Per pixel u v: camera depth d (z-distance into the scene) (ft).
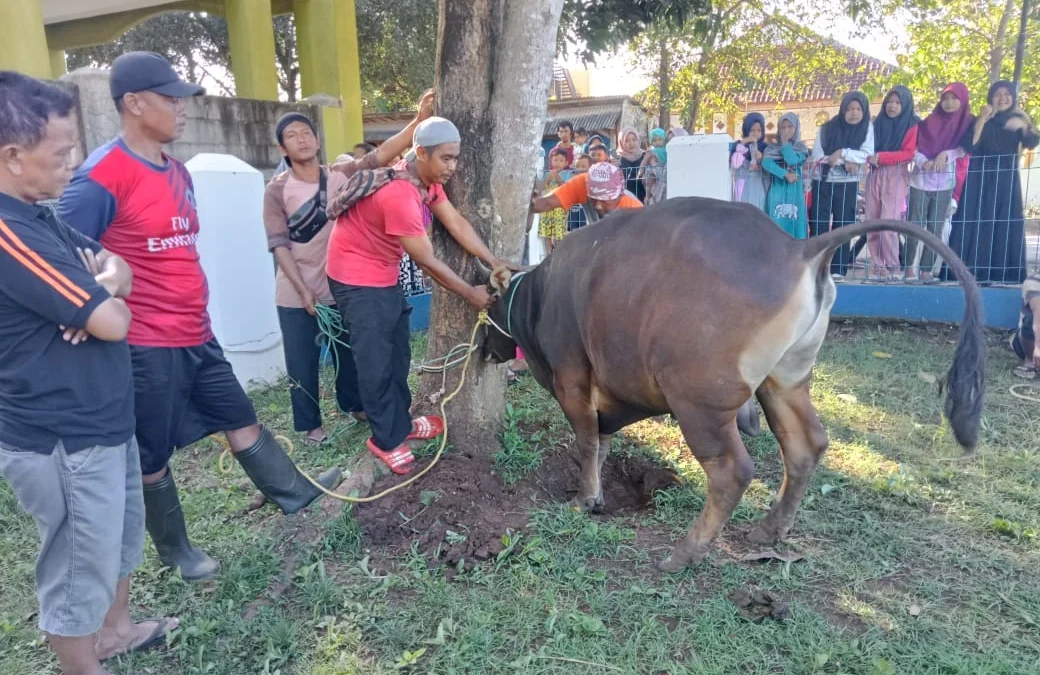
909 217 23.67
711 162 22.44
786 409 10.73
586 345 10.85
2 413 7.27
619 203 14.83
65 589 7.71
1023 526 11.47
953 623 9.32
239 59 33.53
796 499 10.98
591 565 10.78
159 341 9.26
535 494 12.81
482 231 13.42
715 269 9.37
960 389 8.93
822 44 64.90
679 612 9.63
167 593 10.33
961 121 22.99
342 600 10.02
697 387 9.57
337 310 15.20
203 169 17.63
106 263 7.78
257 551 11.04
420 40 51.16
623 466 14.15
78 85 20.38
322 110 32.22
